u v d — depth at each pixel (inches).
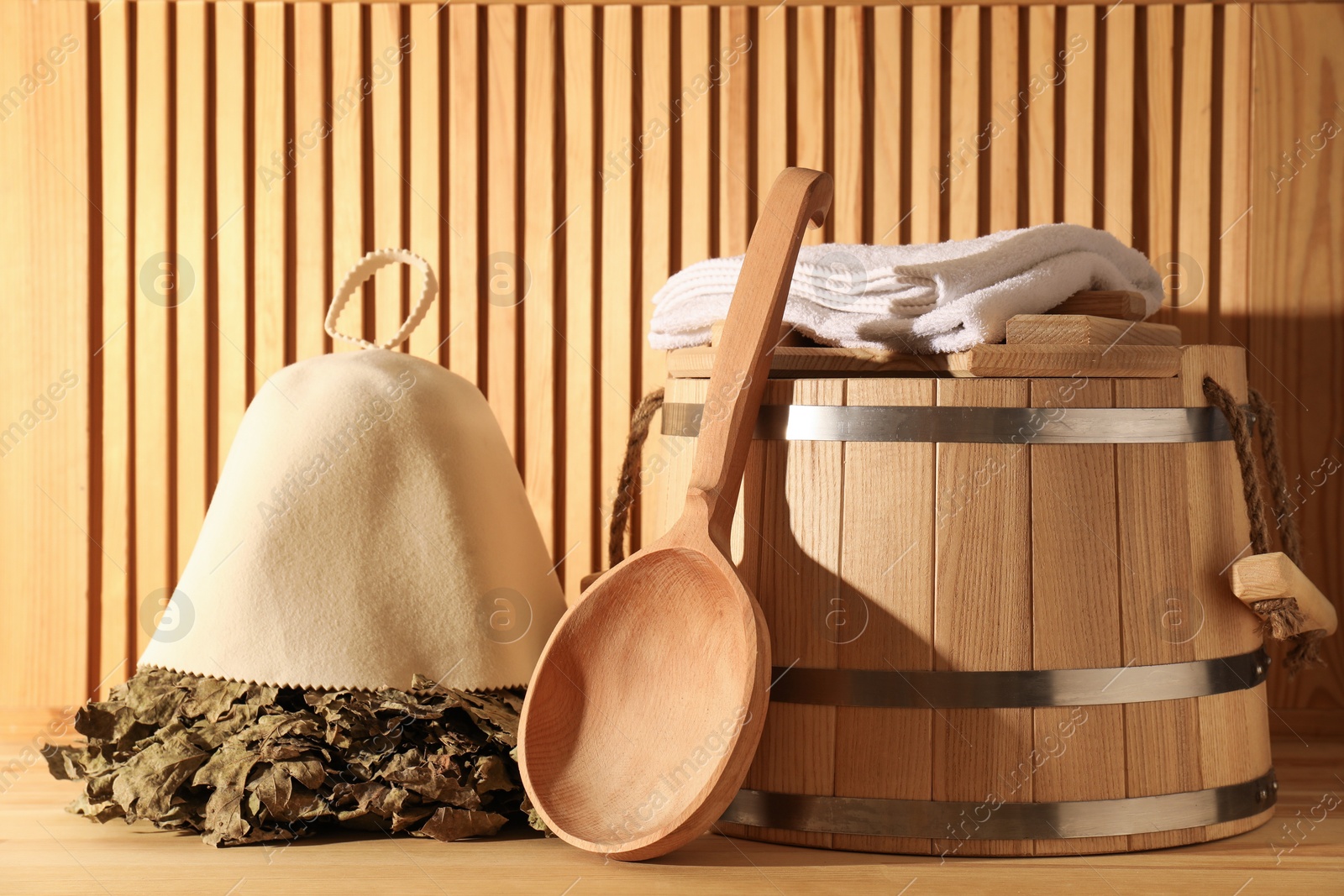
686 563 75.9
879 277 76.4
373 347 83.8
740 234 91.0
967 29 90.5
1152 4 90.3
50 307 91.0
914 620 74.5
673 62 91.2
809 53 90.8
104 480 91.3
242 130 91.1
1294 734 90.0
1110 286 79.6
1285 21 90.2
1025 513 74.4
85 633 90.9
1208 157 90.4
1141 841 74.8
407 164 91.5
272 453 79.8
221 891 72.4
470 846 76.0
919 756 74.5
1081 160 90.5
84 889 72.6
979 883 72.7
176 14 91.0
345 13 91.1
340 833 77.0
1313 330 90.3
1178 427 75.7
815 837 75.4
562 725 76.8
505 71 91.0
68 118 90.8
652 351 91.6
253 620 78.0
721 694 75.7
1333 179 90.2
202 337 91.3
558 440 91.8
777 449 76.1
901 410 74.8
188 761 76.4
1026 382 74.6
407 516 79.6
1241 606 76.7
